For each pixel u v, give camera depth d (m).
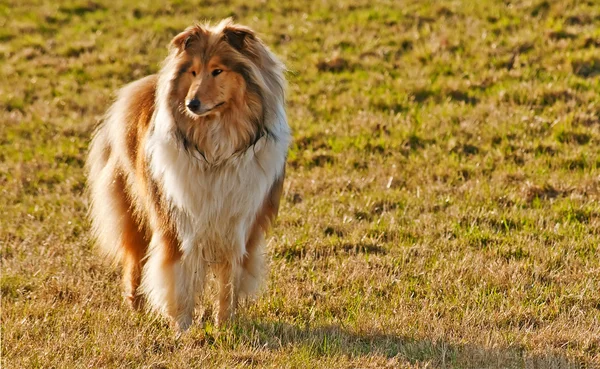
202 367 8.67
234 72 9.03
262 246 10.14
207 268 10.09
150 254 9.96
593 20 22.56
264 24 24.91
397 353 9.18
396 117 18.56
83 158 17.91
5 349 9.25
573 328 9.78
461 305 10.65
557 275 11.43
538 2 23.78
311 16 25.38
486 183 15.12
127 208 10.48
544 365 8.73
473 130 17.50
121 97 10.86
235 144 9.21
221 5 26.69
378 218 14.10
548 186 14.86
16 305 10.66
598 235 12.73
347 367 8.73
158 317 10.13
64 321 10.07
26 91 21.75
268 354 9.04
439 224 13.51
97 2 27.62
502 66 20.83
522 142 16.80
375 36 23.56
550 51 21.03
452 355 9.05
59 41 24.97
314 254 12.58
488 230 13.12
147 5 27.14
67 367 8.67
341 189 15.59
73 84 22.02
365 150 17.22
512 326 10.06
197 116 8.98
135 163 10.16
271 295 11.06
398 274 11.79
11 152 18.36
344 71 21.58
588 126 17.31
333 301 10.78
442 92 19.69
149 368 8.69
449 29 23.08
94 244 12.45
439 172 15.81
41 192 16.31
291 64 22.06
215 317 10.18
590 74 19.83
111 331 9.73
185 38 9.14
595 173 15.25
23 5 27.75
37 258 12.54
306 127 18.56
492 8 23.89
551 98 18.62
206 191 9.32
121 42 24.45
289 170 16.73
